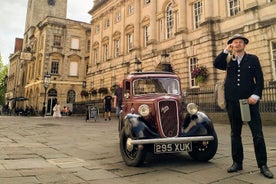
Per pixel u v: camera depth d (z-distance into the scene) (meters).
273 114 11.78
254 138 4.02
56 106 27.56
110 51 31.59
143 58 24.52
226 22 17.19
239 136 4.28
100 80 33.09
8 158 5.43
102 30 34.34
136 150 4.80
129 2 28.78
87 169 4.60
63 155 5.90
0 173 4.21
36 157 5.64
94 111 18.72
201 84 17.56
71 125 14.75
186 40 20.20
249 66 4.16
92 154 6.04
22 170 4.43
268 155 5.36
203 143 5.10
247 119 3.91
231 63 4.36
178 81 6.80
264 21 14.57
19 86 52.22
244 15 16.00
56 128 12.80
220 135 9.16
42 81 38.78
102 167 4.75
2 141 8.04
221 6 17.75
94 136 9.43
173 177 4.02
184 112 5.48
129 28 28.23
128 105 6.36
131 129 4.70
